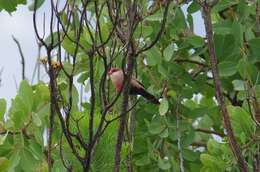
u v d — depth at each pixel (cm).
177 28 1297
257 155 1070
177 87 1340
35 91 1195
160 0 1223
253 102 1038
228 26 1282
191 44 1306
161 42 1338
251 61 1269
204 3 896
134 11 803
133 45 805
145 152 1359
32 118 1173
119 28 847
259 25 1125
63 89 1227
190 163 1370
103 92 816
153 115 1355
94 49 787
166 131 1303
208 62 1383
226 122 889
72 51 1262
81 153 941
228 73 1263
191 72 1421
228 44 1288
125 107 819
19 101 1184
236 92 1387
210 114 1456
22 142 1184
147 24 1305
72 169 948
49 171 855
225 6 1295
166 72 1311
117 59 1206
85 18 792
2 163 1004
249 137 1141
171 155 1338
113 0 885
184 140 1321
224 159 1180
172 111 1341
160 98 1323
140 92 1140
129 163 967
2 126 1194
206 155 1190
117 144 827
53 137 1153
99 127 802
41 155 1181
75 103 1201
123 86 804
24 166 1183
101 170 939
